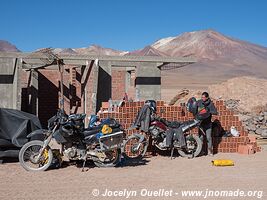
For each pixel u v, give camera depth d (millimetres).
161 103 12781
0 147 10617
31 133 10250
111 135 10336
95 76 18562
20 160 9930
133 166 10695
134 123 11961
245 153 12758
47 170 10055
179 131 11758
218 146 12984
